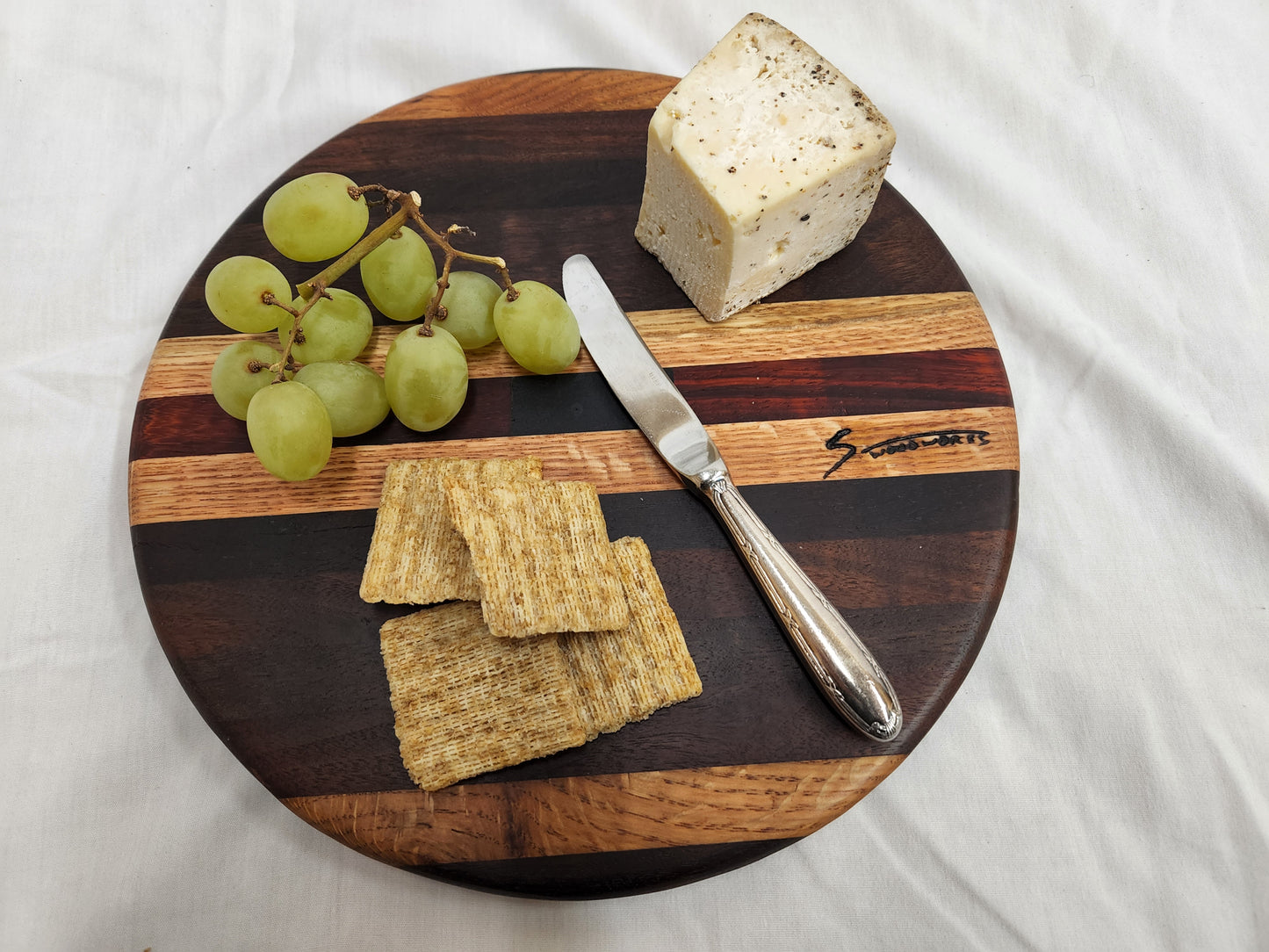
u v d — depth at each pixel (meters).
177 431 0.28
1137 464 0.32
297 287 0.26
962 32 0.38
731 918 0.26
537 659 0.24
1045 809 0.27
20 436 0.31
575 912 0.26
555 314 0.27
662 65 0.38
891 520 0.27
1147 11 0.38
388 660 0.24
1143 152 0.36
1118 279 0.34
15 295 0.33
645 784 0.24
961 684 0.26
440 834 0.24
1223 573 0.30
